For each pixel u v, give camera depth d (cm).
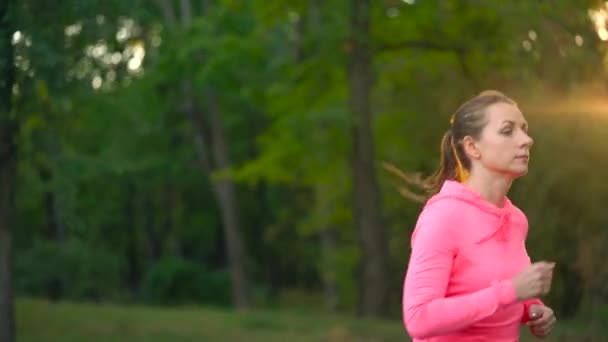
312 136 2352
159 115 3553
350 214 2836
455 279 353
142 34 2667
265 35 2555
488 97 371
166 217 4878
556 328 1269
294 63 2542
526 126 370
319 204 2847
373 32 2077
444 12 1927
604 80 1361
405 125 2086
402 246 2144
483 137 364
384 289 2002
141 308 2169
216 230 5078
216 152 3269
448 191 360
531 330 377
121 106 2438
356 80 2002
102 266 3497
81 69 1051
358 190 2023
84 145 2772
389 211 2206
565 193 1327
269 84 2742
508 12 1523
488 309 332
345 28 1945
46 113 1153
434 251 349
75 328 1692
